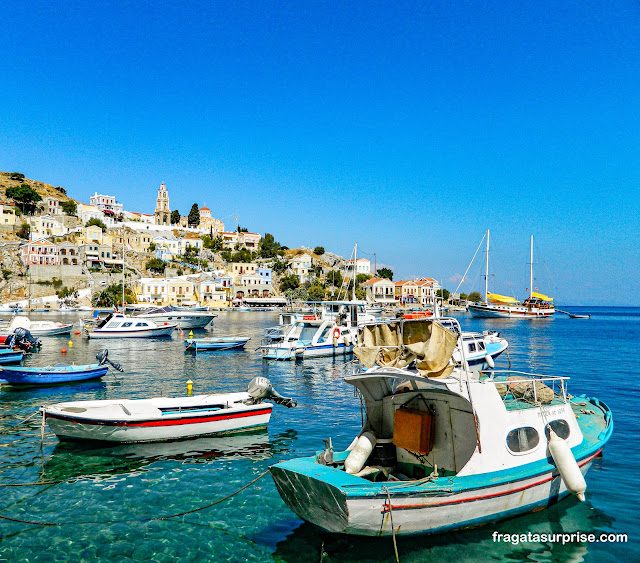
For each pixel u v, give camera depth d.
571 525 12.68
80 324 91.00
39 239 158.12
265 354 44.53
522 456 12.80
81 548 11.77
